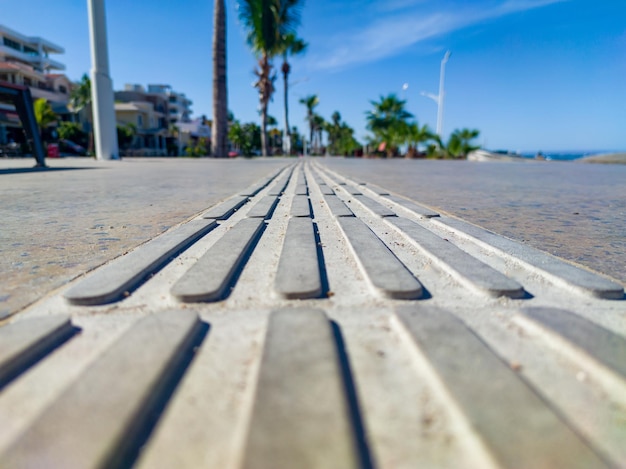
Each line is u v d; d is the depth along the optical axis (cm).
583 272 165
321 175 823
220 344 111
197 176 775
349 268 180
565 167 1530
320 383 87
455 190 543
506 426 76
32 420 77
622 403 87
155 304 140
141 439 77
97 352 108
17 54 4541
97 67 1645
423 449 74
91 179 697
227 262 176
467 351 102
